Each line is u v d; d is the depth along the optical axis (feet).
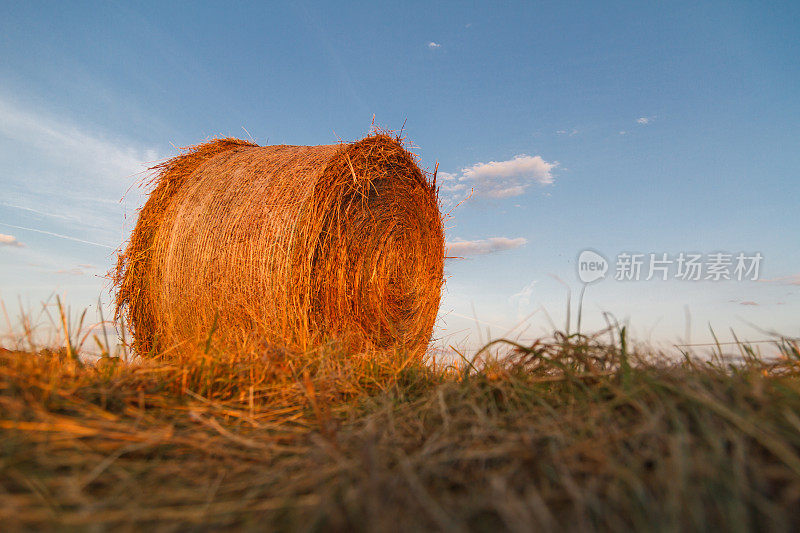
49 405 5.49
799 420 4.09
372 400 7.63
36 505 3.74
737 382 5.01
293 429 6.22
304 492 4.13
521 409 5.84
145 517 3.67
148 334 16.51
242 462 5.03
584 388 5.75
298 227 12.64
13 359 6.48
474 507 3.54
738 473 3.43
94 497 4.03
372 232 15.64
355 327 14.73
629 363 5.98
